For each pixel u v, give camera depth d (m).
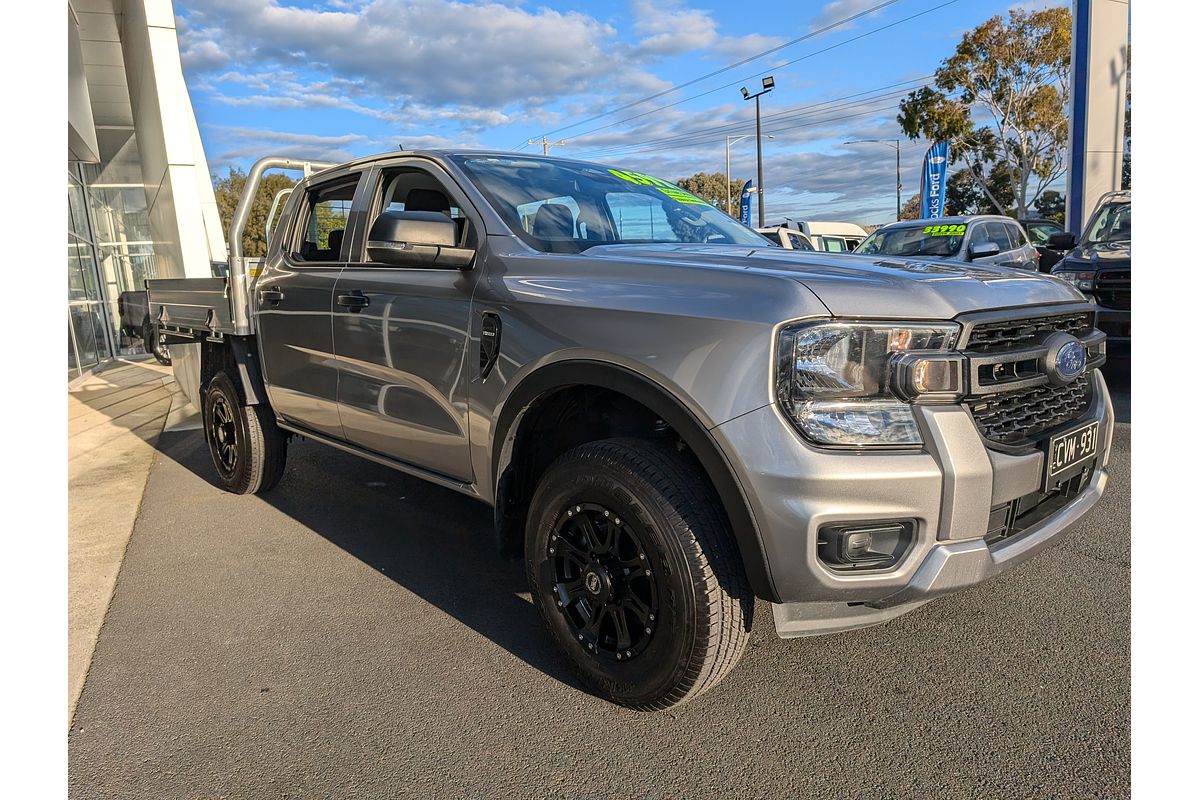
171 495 5.01
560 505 2.46
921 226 10.66
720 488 2.04
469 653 2.81
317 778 2.13
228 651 2.86
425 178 3.37
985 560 2.05
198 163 12.25
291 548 3.94
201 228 9.10
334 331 3.57
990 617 2.96
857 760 2.15
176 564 3.75
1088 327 2.62
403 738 2.30
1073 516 2.40
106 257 15.72
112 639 2.97
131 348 15.65
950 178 36.59
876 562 2.00
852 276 2.16
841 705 2.42
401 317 3.13
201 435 7.05
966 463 1.99
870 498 1.93
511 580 3.49
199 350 5.08
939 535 2.00
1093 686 2.47
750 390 1.99
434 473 3.23
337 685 2.61
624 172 3.75
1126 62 14.08
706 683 2.22
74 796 2.06
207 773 2.15
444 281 2.96
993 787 2.02
